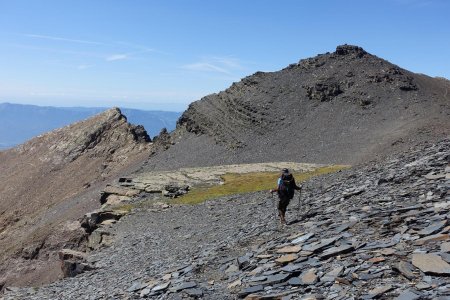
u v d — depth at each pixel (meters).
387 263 12.52
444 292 9.65
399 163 30.44
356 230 17.06
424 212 16.20
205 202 63.53
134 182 95.75
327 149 159.88
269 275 15.15
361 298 10.71
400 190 21.91
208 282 17.55
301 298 12.05
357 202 22.86
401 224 15.86
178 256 28.19
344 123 180.50
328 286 12.38
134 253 38.94
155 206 70.38
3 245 186.62
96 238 58.72
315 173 94.50
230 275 17.58
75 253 49.88
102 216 69.94
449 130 143.62
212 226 38.84
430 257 11.64
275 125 193.88
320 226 20.11
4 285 98.56
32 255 105.56
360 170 37.31
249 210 40.88
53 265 97.25
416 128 151.12
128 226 59.19
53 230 110.56
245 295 14.12
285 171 25.02
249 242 23.28
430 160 26.06
